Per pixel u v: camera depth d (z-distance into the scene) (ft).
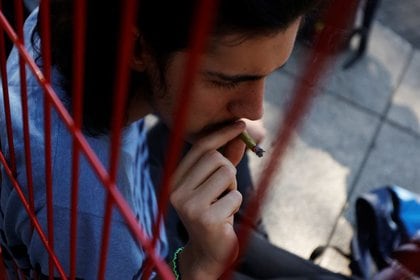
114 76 2.66
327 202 6.84
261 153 3.04
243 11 2.10
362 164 7.25
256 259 4.68
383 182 7.14
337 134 7.44
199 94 2.57
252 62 2.34
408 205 5.95
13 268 3.67
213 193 2.90
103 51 2.61
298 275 4.65
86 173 2.86
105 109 2.77
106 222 2.04
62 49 2.77
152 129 5.02
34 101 2.99
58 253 2.94
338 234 6.59
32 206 2.87
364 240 5.96
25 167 2.88
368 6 7.68
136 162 3.50
